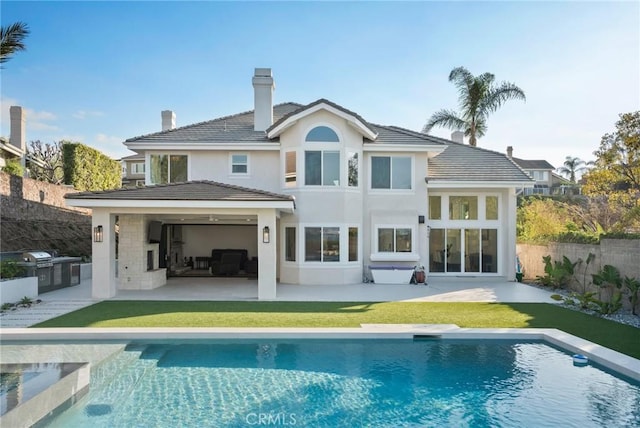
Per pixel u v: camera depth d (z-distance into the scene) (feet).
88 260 86.58
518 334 38.24
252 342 37.60
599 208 110.73
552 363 33.42
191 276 81.41
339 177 72.13
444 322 42.70
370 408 26.48
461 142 99.71
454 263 80.89
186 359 34.32
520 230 100.99
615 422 24.57
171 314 46.01
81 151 110.32
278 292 62.64
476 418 25.22
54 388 24.97
